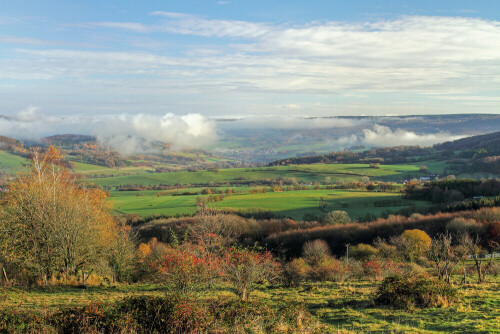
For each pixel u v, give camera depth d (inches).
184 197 4707.2
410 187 4473.4
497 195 3747.5
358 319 536.1
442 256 885.2
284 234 2596.0
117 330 436.5
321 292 856.3
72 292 866.1
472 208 3184.1
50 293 840.3
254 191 5211.6
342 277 1096.8
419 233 1873.8
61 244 994.7
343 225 2810.0
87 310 464.8
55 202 1034.7
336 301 715.4
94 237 1117.1
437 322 479.5
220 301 574.9
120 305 491.8
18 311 556.4
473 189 4005.9
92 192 1519.4
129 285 1017.5
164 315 458.9
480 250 1770.4
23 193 1045.8
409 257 1700.3
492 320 455.2
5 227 968.3
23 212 992.9
